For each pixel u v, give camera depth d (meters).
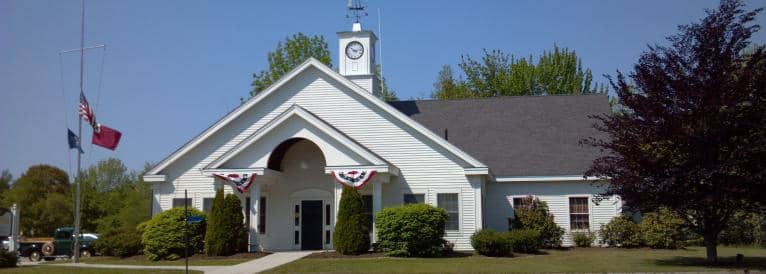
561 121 34.62
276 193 31.16
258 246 28.59
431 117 35.97
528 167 32.16
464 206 29.09
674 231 30.11
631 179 21.55
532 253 28.08
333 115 30.50
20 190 74.31
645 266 21.61
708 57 21.02
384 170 27.59
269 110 30.91
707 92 20.50
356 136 30.20
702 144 20.67
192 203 30.44
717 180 20.72
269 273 21.53
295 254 27.72
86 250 39.94
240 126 30.86
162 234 27.47
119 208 73.88
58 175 77.69
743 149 20.03
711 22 21.25
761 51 21.03
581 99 35.84
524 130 34.34
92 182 89.38
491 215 32.06
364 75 34.22
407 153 29.80
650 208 22.12
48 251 39.59
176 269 23.22
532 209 31.06
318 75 30.84
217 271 22.48
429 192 29.38
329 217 30.81
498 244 26.77
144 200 71.06
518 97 36.44
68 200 71.81
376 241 27.94
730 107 20.33
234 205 27.83
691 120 20.77
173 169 30.81
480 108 36.06
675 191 21.23
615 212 31.47
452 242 28.95
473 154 33.25
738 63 21.11
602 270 20.33
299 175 31.19
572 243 31.39
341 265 23.34
